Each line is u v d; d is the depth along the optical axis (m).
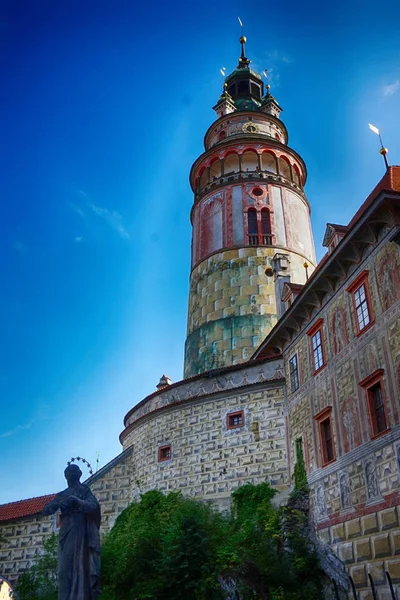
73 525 13.06
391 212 18.86
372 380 19.47
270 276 38.81
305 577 20.95
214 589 19.61
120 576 21.95
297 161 45.44
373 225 19.92
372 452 18.95
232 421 28.42
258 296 38.03
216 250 41.00
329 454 22.22
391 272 19.17
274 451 26.25
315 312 24.53
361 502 19.16
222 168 44.16
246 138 43.78
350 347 21.28
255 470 26.44
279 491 25.12
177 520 22.75
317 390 23.56
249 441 27.28
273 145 44.34
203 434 29.11
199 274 41.31
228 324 37.53
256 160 44.22
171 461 29.83
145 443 32.09
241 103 51.09
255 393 28.20
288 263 35.50
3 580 26.59
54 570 26.12
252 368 29.47
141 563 21.86
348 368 21.23
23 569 29.91
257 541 21.80
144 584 20.84
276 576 20.09
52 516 30.72
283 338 27.59
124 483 32.31
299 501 23.11
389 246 19.38
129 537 24.41
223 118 47.59
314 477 22.78
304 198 44.56
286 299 30.17
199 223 43.81
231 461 27.42
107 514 31.33
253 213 41.50
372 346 19.78
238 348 36.28
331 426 21.98
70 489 13.60
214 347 37.09
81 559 12.77
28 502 33.09
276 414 27.00
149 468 30.91
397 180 21.94
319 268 23.86
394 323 18.67
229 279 39.28
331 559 20.25
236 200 42.12
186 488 28.36
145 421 32.78
